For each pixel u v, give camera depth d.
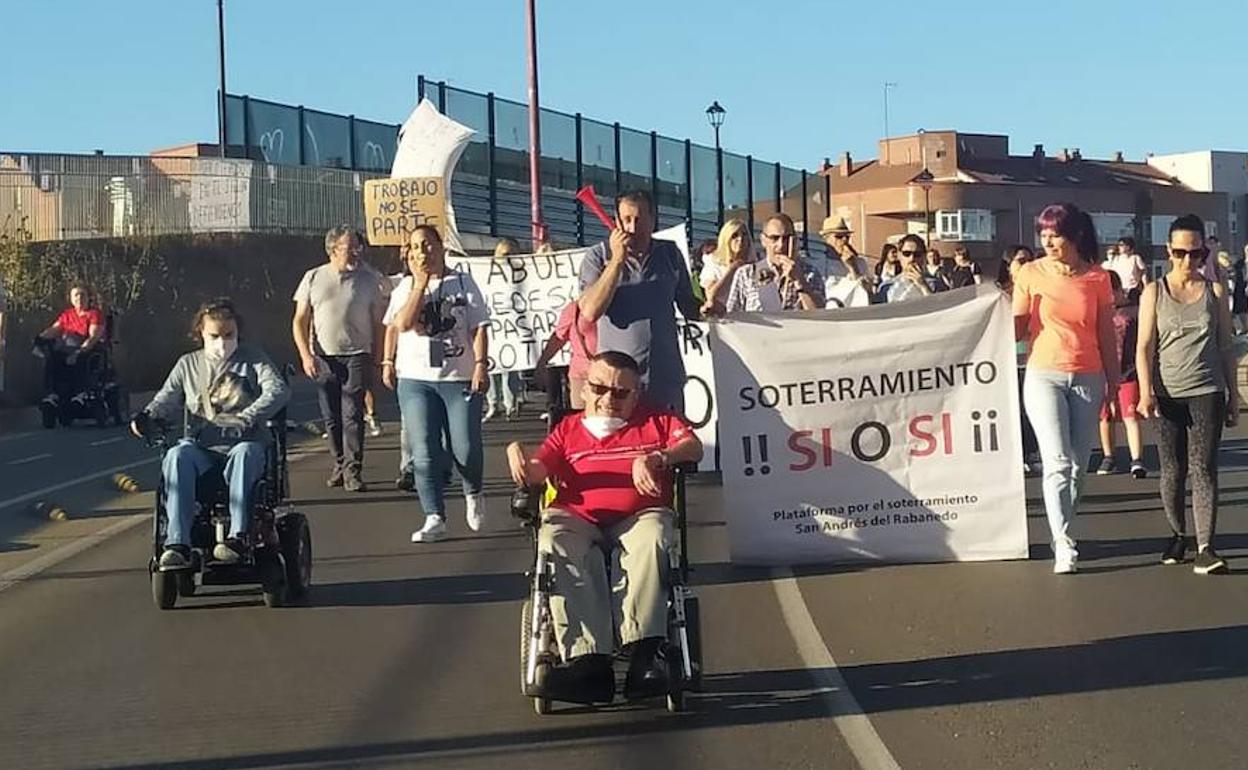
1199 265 7.83
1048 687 5.89
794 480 8.21
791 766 5.04
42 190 27.38
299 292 11.59
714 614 7.18
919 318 8.17
